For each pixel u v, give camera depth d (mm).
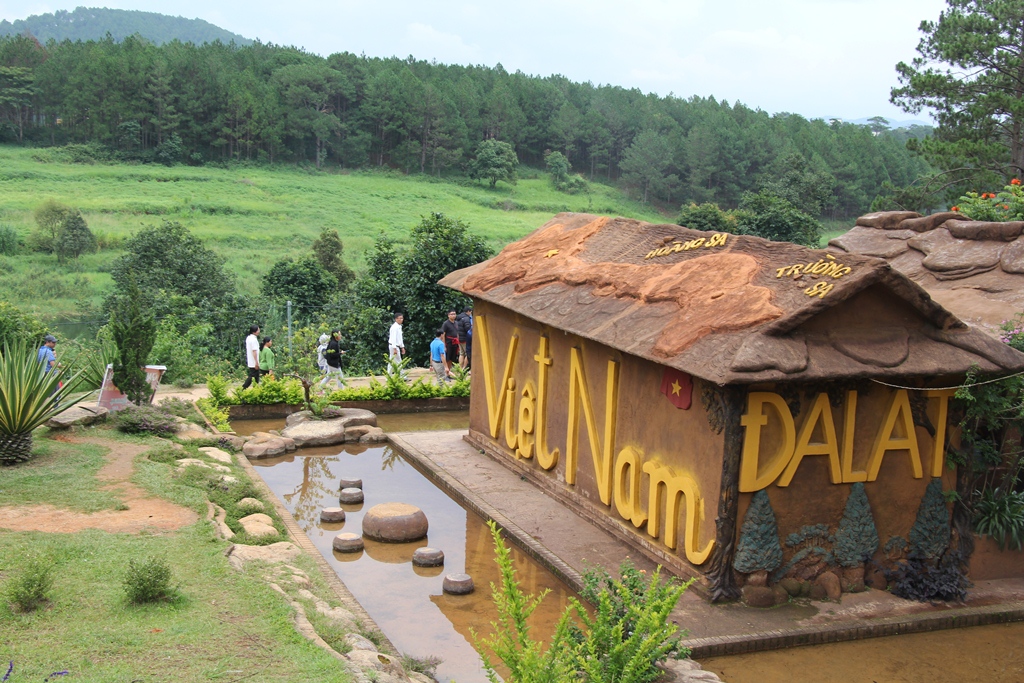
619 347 8906
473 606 8289
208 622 6309
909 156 91750
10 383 9852
